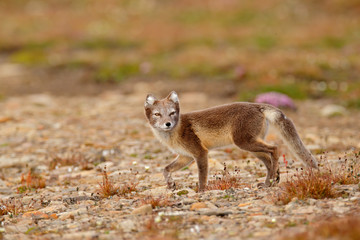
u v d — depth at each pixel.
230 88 22.22
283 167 10.85
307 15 37.38
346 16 36.44
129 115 18.34
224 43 31.83
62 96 23.17
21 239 6.78
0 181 11.11
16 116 18.44
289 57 25.78
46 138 15.06
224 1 42.16
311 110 18.47
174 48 31.56
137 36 34.69
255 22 36.66
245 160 11.89
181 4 43.00
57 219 7.77
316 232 5.68
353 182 8.36
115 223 7.08
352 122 16.27
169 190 9.18
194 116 9.71
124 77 25.92
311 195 7.54
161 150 13.32
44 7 45.19
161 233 6.45
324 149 12.48
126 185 9.69
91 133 15.59
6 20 41.12
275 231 6.14
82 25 38.19
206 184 9.40
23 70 28.81
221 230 6.42
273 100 18.25
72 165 12.42
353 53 27.44
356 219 5.79
